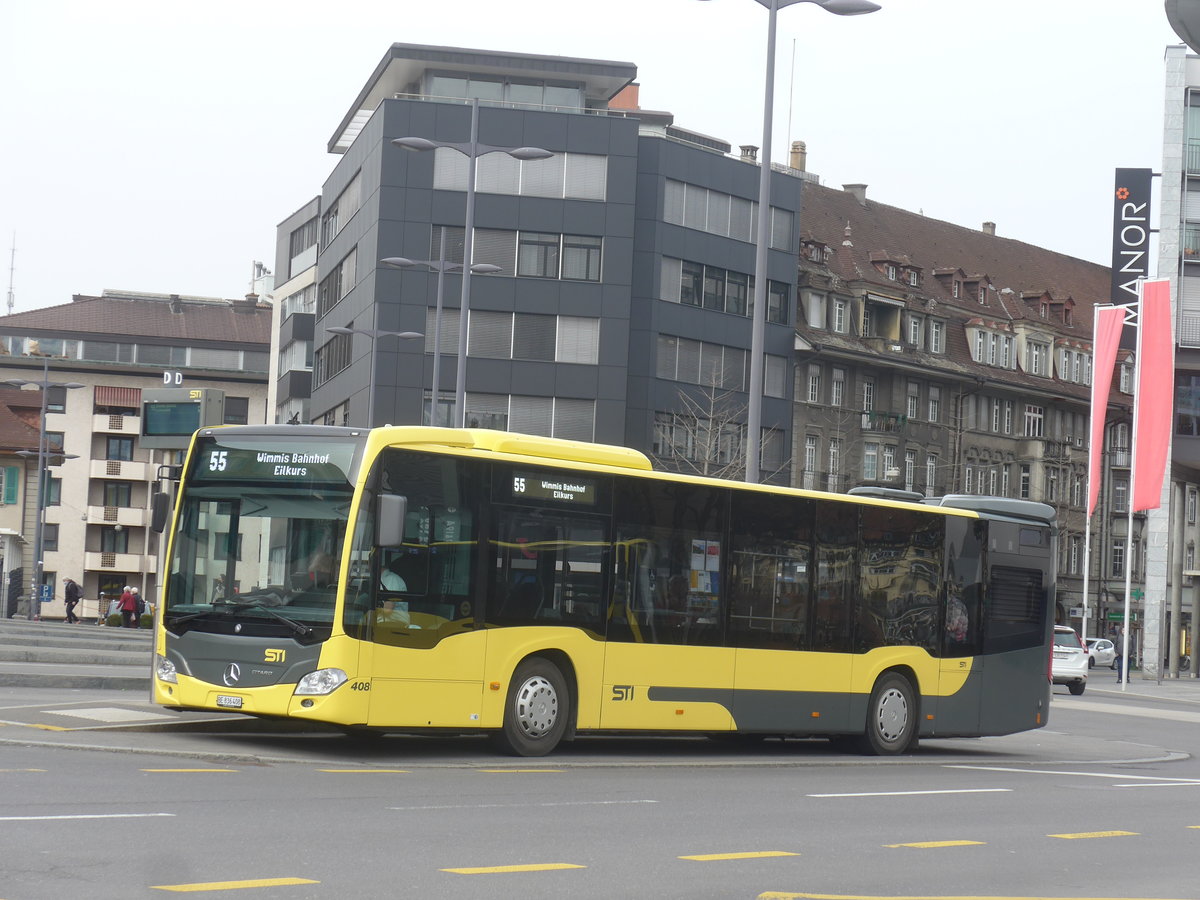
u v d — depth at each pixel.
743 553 20.75
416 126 73.50
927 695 23.05
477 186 73.81
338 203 83.38
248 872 9.38
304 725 20.14
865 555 22.28
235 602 17.47
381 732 20.66
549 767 17.72
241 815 11.90
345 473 17.33
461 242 73.69
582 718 19.00
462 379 43.41
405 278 73.00
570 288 74.31
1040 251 115.44
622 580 19.44
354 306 77.81
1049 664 24.86
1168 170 70.31
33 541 101.38
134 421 119.62
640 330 76.00
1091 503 62.72
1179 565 77.25
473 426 73.25
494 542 18.25
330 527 17.25
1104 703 45.97
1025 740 28.36
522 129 74.00
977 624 23.78
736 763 19.70
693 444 77.69
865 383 91.69
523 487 18.58
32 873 8.98
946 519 23.47
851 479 89.62
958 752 24.41
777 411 83.38
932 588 23.22
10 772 13.90
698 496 20.31
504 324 73.81
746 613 20.72
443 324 73.38
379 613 17.20
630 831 12.40
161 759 15.92
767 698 20.88
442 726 17.72
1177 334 69.94
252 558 17.55
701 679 20.14
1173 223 70.06
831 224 97.19
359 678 17.00
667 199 77.00
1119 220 70.25
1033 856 12.21
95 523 117.56
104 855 9.73
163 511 18.28
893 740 22.69
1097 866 11.83
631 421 75.75
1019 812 15.48
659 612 19.77
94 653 31.45
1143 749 27.17
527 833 11.89
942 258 104.06
